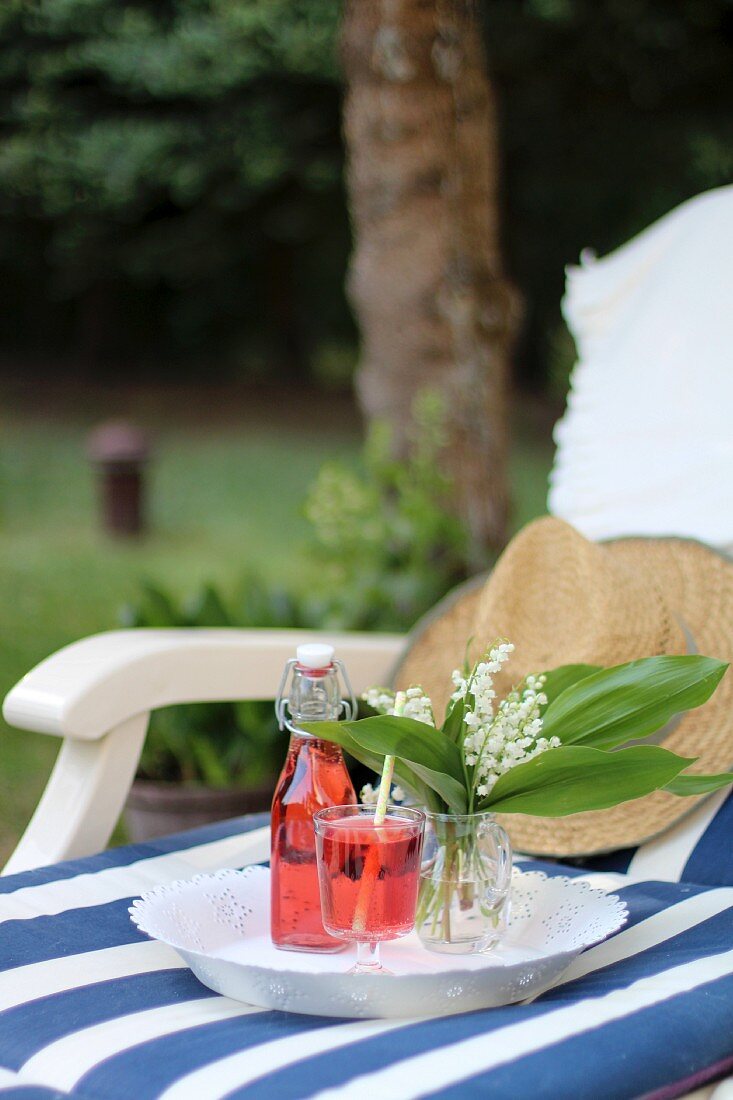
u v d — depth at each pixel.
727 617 1.79
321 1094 0.94
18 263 13.52
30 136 9.45
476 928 1.24
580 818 1.70
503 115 9.91
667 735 1.69
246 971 1.12
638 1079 0.98
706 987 1.13
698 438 2.02
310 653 1.28
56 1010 1.15
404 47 3.15
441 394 3.31
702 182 11.39
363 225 3.34
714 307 2.08
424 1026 1.07
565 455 2.22
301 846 1.27
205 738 2.56
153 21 8.65
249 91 9.17
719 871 1.54
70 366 14.92
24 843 1.69
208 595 2.71
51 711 1.61
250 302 15.35
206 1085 0.98
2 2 8.55
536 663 1.71
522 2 8.34
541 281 13.32
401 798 1.37
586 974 1.25
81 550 6.80
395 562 3.19
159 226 12.45
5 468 9.28
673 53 9.02
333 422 12.70
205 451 10.63
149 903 1.28
